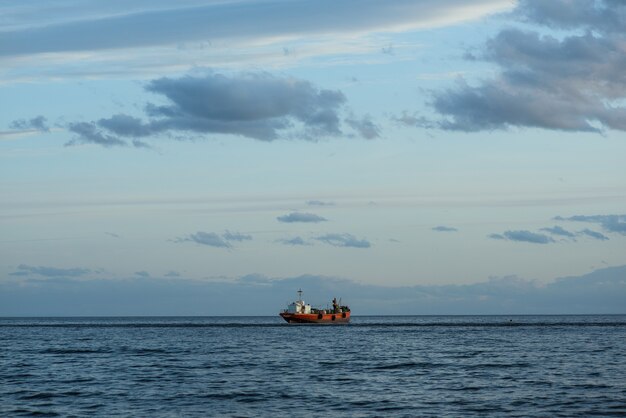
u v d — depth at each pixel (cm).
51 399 6612
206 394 6869
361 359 10762
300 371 8962
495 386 7288
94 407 6153
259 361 10462
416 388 7219
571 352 11819
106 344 15075
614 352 11750
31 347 14112
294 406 6144
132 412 5897
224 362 10294
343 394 6825
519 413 5675
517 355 11244
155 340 16662
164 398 6631
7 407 6166
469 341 15538
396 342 15275
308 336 18162
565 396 6512
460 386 7331
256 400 6488
